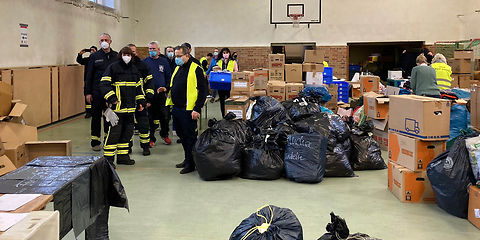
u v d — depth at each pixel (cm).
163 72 670
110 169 291
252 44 1403
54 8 896
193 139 509
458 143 368
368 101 645
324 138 473
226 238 326
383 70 1631
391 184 436
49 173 252
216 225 352
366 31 1376
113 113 507
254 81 697
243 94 651
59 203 226
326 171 485
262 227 247
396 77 1120
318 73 769
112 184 292
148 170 525
